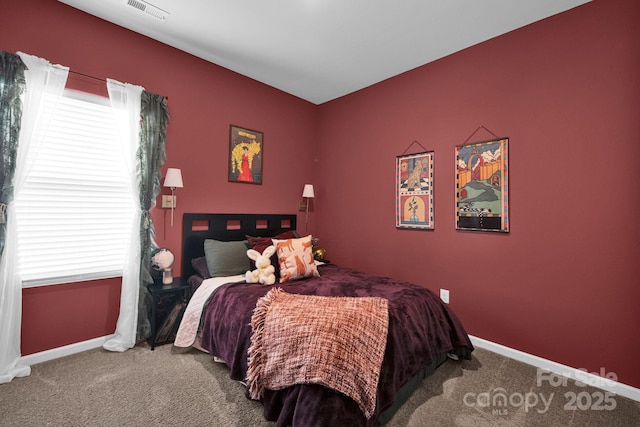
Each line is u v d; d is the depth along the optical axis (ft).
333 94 12.46
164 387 6.06
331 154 12.92
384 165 10.87
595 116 6.58
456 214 8.87
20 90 6.34
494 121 8.14
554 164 7.13
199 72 9.64
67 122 7.27
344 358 4.54
